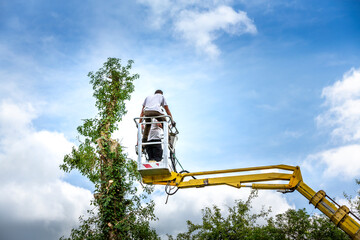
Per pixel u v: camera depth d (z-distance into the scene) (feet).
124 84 50.96
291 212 77.15
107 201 41.55
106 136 46.19
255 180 27.66
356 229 25.09
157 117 26.76
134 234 43.75
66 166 44.93
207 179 27.94
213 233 75.82
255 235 74.08
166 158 25.80
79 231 43.06
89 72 50.85
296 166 27.53
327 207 26.12
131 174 45.09
